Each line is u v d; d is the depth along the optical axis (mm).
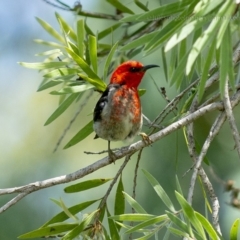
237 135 7871
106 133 9984
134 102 9977
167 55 13008
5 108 16828
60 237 8453
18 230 13578
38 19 11375
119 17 11758
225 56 6480
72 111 16109
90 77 9602
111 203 14133
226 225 13367
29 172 15398
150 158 13352
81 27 9812
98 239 8344
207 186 8266
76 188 8898
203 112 8531
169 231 7898
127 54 11867
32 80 17219
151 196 13164
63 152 15672
